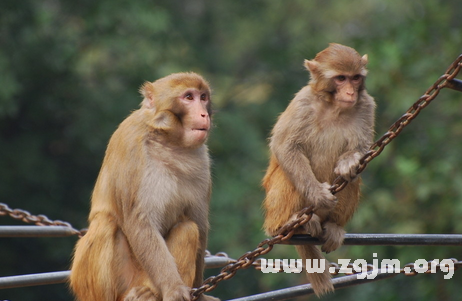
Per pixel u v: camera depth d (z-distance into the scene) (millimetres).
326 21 49781
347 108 13273
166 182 12203
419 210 25203
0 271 33062
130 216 11938
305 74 40375
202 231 12648
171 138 12320
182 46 39500
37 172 32844
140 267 12289
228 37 47312
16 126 34062
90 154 34812
